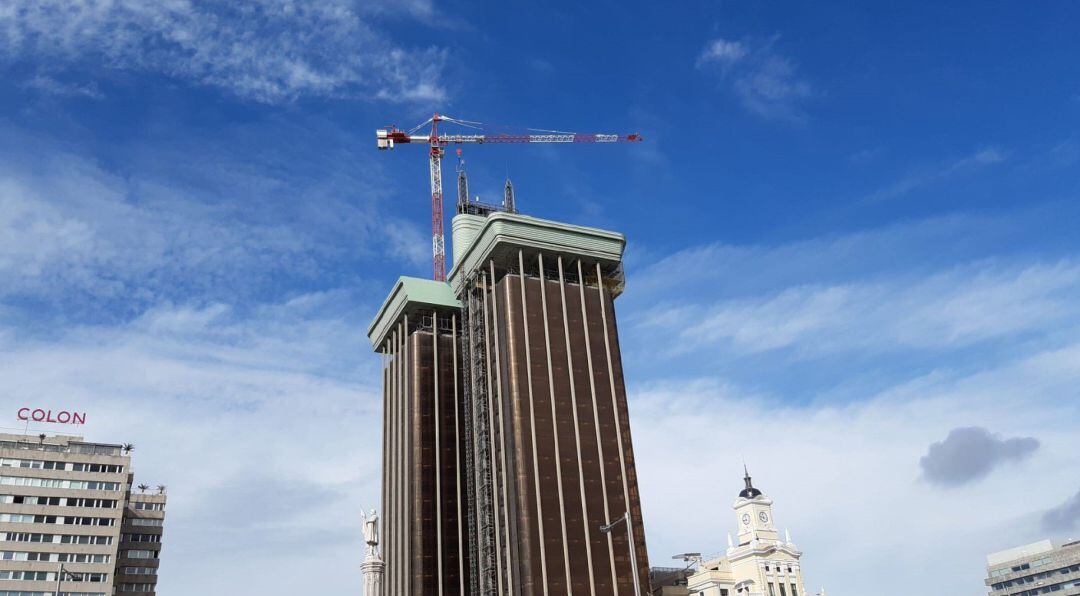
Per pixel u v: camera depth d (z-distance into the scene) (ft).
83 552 586.04
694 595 643.04
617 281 627.87
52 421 635.25
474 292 615.98
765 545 638.12
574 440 542.57
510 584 506.48
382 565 445.37
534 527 508.12
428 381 641.81
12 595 556.92
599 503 528.63
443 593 576.61
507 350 560.20
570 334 577.84
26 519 579.48
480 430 569.23
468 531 592.19
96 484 608.60
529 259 606.14
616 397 570.46
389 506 642.22
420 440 617.62
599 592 502.79
